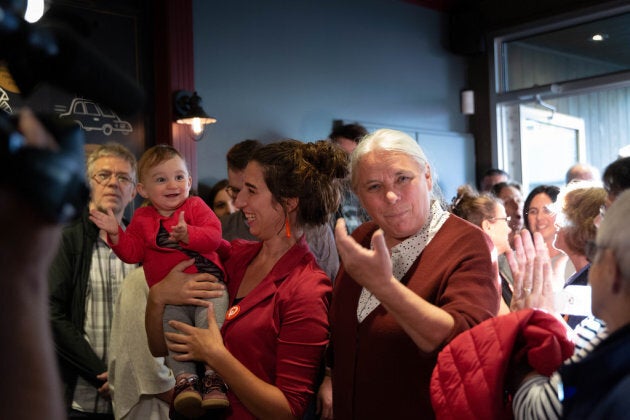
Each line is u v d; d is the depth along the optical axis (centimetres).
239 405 184
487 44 716
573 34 674
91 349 268
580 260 198
